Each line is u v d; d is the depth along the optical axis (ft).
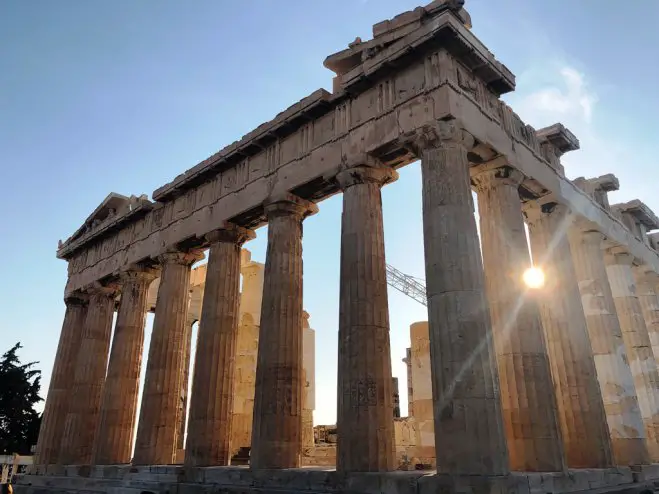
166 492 68.44
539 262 73.56
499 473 44.04
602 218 85.61
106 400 90.27
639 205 97.35
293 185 70.23
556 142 76.59
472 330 48.24
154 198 94.53
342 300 58.59
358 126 64.44
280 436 61.77
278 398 63.36
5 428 190.49
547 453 51.80
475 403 45.85
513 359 55.26
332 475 53.36
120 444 87.81
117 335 94.68
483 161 63.46
